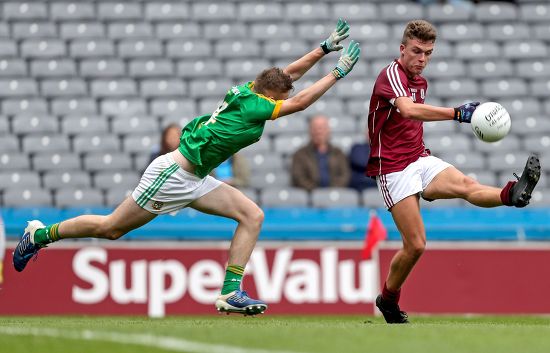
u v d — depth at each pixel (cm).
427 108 2720
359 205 5003
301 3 6341
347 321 3497
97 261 4216
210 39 6091
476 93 5969
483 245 4388
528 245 4406
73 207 5038
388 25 6341
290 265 4269
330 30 6197
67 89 5716
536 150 5694
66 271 4212
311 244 4278
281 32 6159
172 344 2081
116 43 5975
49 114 5569
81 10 6131
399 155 2848
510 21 6456
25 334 2325
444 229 4719
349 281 4291
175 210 2788
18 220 4797
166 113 5619
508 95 5994
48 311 4191
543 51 6244
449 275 4372
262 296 4253
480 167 5528
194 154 2692
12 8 6097
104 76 5828
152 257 4234
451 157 5528
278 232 4606
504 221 4991
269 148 5481
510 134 5738
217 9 6234
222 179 4666
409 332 2380
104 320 3359
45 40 5916
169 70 5869
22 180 5159
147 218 2783
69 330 2419
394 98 2783
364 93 5825
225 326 2602
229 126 2680
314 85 2695
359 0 6450
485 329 2542
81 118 5506
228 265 2809
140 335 2252
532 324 3181
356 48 2711
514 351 2058
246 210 2797
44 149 5347
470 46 6194
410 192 2830
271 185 5228
